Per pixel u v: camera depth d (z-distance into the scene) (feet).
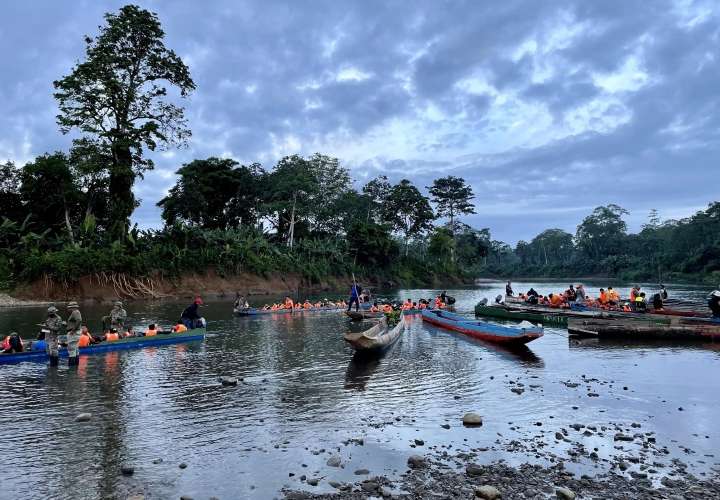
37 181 151.12
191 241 180.45
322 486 22.48
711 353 55.88
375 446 27.50
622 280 388.16
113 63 161.07
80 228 148.15
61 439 28.09
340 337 69.15
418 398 37.04
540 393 38.47
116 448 26.84
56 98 152.15
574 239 520.01
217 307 125.70
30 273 128.98
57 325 47.91
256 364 49.62
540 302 112.98
